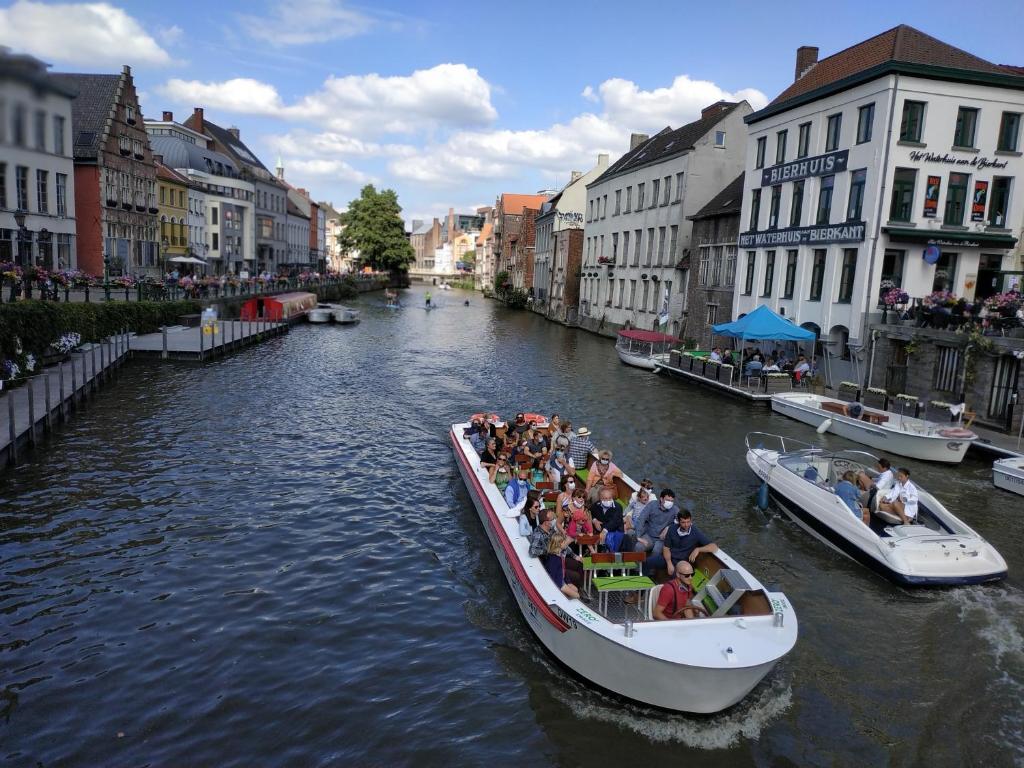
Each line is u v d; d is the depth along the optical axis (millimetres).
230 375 25078
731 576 7586
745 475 14656
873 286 22375
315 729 6645
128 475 13477
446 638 8250
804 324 25312
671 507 8914
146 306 31719
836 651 8125
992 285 23328
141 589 9133
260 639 8094
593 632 6898
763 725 6840
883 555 9781
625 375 28031
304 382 24312
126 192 39781
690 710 6848
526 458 11805
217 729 6605
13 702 6871
